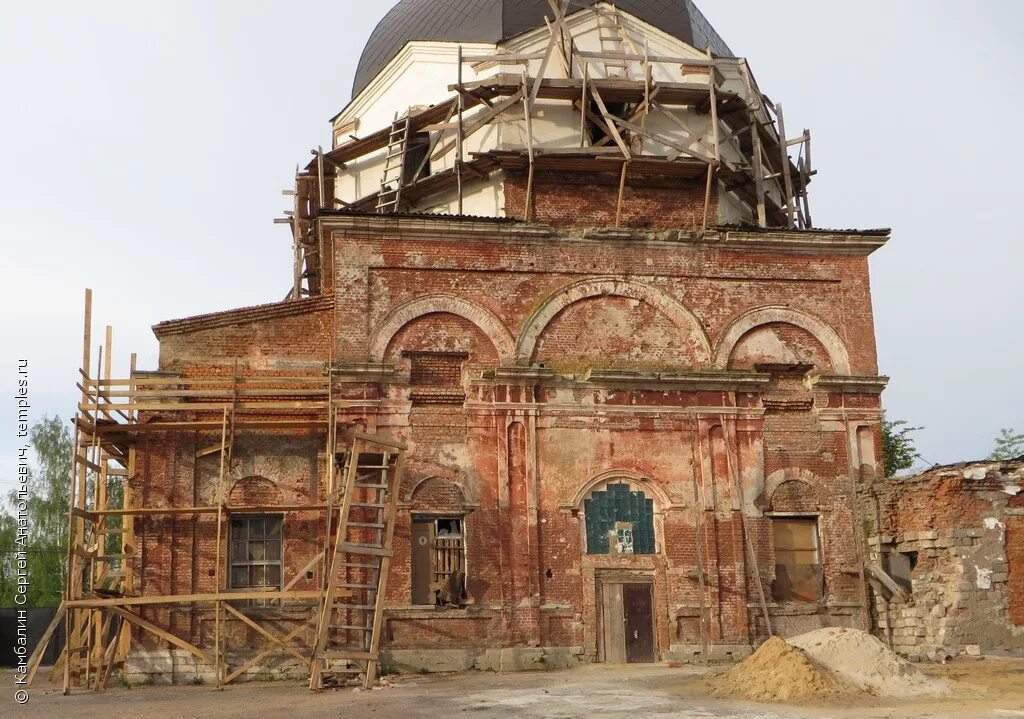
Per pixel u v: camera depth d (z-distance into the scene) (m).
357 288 26.94
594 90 29.52
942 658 24.48
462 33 32.94
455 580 26.03
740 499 27.17
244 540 25.98
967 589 25.38
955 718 15.88
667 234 28.27
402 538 25.80
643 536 26.78
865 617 26.84
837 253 29.14
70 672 24.31
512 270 27.70
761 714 16.52
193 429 26.14
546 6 32.72
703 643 25.81
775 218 33.97
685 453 27.31
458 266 27.47
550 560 26.23
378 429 26.28
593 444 27.02
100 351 25.36
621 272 28.11
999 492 26.12
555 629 25.88
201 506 25.72
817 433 28.02
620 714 16.78
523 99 29.14
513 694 19.72
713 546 26.78
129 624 25.16
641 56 30.30
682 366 27.89
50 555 46.06
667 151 31.03
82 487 25.09
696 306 28.28
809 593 27.20
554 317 27.67
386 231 27.27
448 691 20.69
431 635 25.33
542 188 29.50
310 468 26.34
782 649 19.20
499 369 26.70
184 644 23.94
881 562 26.95
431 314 27.16
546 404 27.02
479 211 30.02
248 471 26.12
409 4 35.62
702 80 32.38
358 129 34.31
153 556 25.30
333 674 24.38
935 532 25.88
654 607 26.42
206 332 27.03
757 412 27.78
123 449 27.64
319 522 26.05
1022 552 25.89
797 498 27.53
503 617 25.59
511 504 26.33
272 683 24.00
